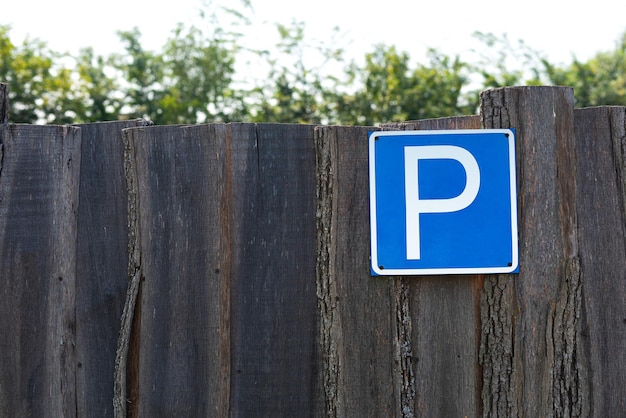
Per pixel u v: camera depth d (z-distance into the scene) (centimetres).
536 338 390
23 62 2147
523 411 389
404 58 2034
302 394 399
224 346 400
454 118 400
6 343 405
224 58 2364
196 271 402
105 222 411
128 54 2556
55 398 406
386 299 396
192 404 400
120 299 408
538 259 391
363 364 396
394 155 393
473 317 395
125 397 402
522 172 392
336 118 2011
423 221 391
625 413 389
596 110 396
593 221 394
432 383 395
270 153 403
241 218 402
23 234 407
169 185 404
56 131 411
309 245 402
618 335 391
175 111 2167
